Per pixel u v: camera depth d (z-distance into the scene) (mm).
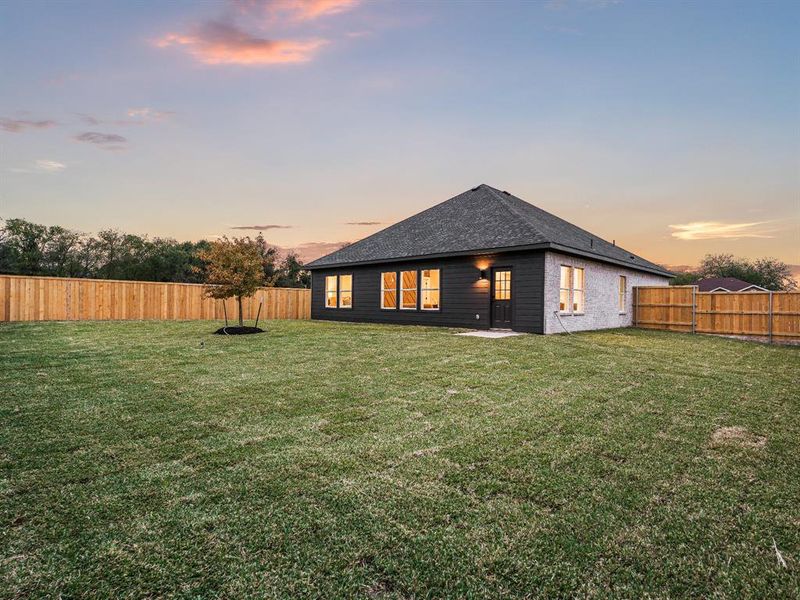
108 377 5590
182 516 2260
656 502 2514
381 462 3020
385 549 2010
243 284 11773
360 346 8727
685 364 7453
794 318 12719
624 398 4961
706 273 46094
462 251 13312
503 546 2051
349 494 2541
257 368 6355
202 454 3113
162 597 1664
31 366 6207
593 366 6961
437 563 1912
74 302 14086
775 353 9555
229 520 2229
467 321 13688
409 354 7754
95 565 1846
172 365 6480
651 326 15836
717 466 3053
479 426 3844
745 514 2385
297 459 3049
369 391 5066
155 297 15633
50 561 1863
